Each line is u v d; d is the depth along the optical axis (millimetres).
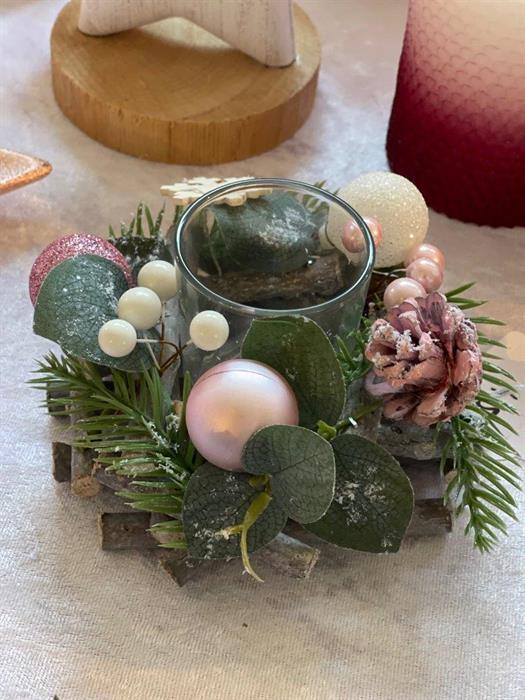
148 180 490
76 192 480
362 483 307
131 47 517
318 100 545
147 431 320
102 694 316
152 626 331
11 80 533
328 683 323
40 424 382
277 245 342
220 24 502
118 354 313
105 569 342
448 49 434
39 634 327
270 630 332
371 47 585
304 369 305
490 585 349
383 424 343
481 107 440
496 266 470
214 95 495
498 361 414
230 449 295
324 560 348
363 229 328
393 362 298
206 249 342
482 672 329
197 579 340
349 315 327
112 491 359
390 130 500
